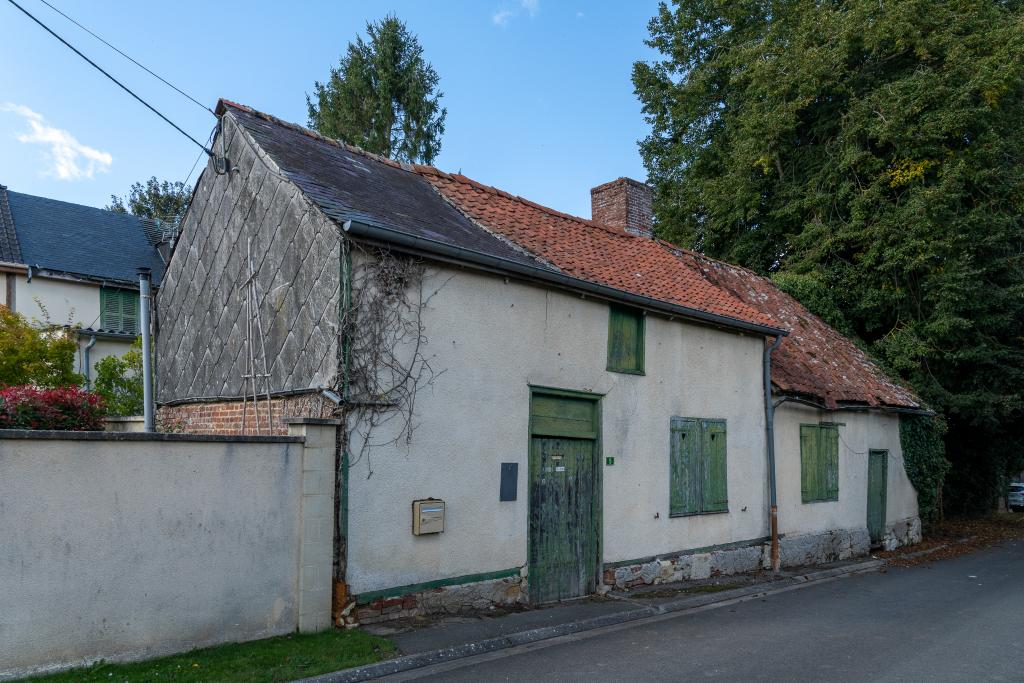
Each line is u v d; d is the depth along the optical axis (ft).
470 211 34.19
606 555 31.83
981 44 58.80
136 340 47.01
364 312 23.63
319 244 24.39
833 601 32.86
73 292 56.59
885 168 62.18
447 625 23.93
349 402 22.97
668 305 34.53
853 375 51.83
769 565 40.55
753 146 67.82
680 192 81.10
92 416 24.80
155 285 59.88
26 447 16.78
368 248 23.91
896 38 60.90
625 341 33.83
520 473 28.27
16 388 24.53
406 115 102.47
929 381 60.75
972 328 59.93
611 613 27.73
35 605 16.70
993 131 58.29
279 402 25.61
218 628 19.90
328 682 18.48
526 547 28.27
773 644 24.26
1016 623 28.19
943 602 32.83
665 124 84.84
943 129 57.26
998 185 59.21
